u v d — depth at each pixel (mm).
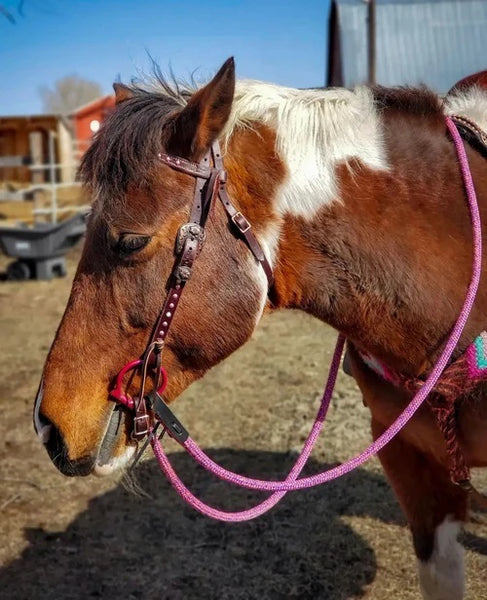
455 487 1958
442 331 1646
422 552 2016
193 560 2941
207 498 3408
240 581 2795
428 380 1618
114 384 1577
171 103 1585
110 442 1600
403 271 1614
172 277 1526
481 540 2904
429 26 16156
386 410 1867
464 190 1671
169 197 1518
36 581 2854
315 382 4777
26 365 5551
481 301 1668
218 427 4164
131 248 1508
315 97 1649
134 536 3133
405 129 1685
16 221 9391
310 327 6211
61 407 1560
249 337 1609
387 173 1630
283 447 3865
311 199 1594
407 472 1969
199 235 1520
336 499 3326
